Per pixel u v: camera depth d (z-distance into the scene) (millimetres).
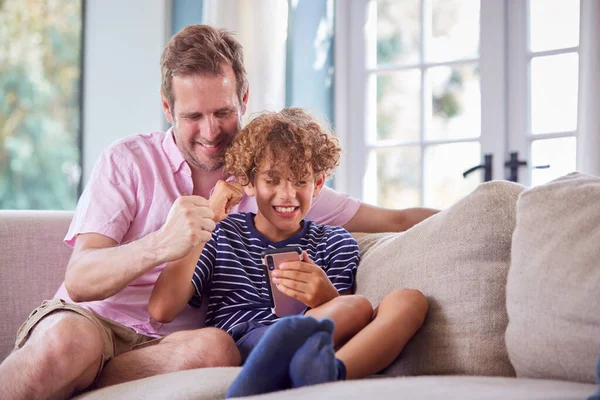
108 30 3646
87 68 3699
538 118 3170
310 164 1828
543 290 1381
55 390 1549
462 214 1641
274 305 1712
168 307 1757
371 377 1521
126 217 1863
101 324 1694
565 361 1329
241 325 1734
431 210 2176
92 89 3688
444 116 3402
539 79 3168
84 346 1567
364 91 3572
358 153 3578
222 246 1849
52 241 2146
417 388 1135
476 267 1580
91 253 1728
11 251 2082
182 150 1908
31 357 1547
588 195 1429
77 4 6934
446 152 3381
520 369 1411
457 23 3379
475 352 1533
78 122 3723
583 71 2932
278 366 1236
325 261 1866
